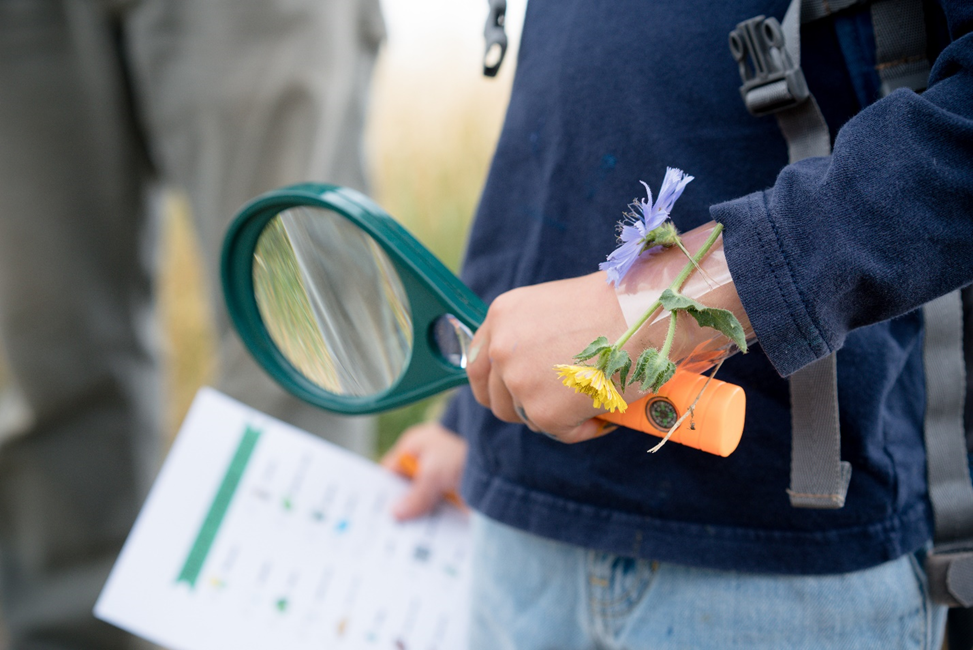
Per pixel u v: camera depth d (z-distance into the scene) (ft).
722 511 2.32
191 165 5.25
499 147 2.73
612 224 2.39
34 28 4.96
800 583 2.31
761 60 2.06
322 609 3.34
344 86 5.37
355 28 5.56
